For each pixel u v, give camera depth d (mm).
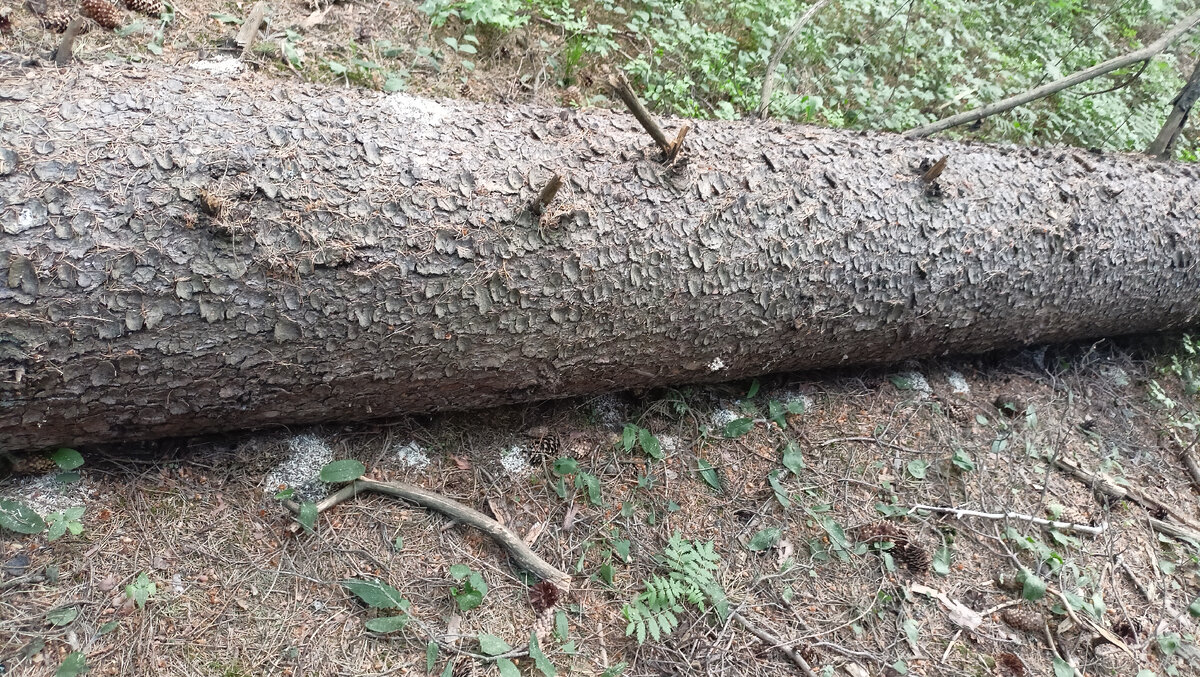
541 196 1948
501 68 3488
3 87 1759
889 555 2406
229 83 1979
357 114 2006
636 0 3982
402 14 3506
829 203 2396
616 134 2262
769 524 2420
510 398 2328
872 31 4305
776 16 4074
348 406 2115
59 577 1796
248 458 2129
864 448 2734
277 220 1773
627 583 2180
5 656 1651
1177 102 3508
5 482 1898
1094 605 2381
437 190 1938
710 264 2211
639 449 2518
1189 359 3432
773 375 2879
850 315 2506
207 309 1735
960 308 2672
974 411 2990
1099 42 4773
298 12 3318
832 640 2184
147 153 1730
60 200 1628
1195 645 2385
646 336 2262
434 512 2186
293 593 1937
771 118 3643
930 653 2215
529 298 2031
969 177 2674
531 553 2121
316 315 1835
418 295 1909
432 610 1997
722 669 2045
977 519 2607
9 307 1578
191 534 1961
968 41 4406
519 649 1964
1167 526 2725
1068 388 3217
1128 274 2910
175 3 3104
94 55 2721
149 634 1774
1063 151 2990
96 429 1874
